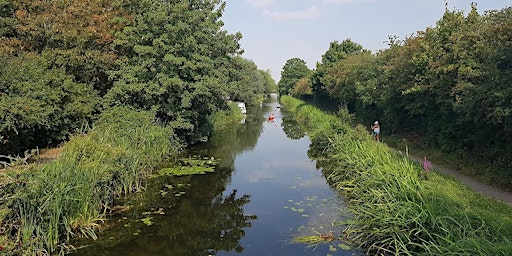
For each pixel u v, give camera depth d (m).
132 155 13.16
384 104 22.98
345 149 14.85
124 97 18.77
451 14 17.50
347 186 12.36
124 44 18.98
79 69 18.81
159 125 19.05
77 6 19.34
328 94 43.59
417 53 17.66
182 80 19.59
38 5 18.44
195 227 10.18
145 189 13.38
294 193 13.28
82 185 9.27
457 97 13.67
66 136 17.72
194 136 23.36
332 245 8.62
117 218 10.62
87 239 9.06
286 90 98.81
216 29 21.75
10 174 7.88
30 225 7.69
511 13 12.46
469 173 13.23
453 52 14.57
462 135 14.98
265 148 23.88
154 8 19.42
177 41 19.34
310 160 19.69
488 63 12.18
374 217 8.29
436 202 7.89
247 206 11.95
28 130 15.48
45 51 17.25
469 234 6.43
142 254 8.52
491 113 11.24
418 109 17.95
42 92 14.59
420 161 15.77
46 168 8.91
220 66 22.14
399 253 7.14
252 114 55.06
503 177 11.60
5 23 17.59
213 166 17.47
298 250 8.52
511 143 12.04
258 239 9.35
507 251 5.54
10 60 14.83
